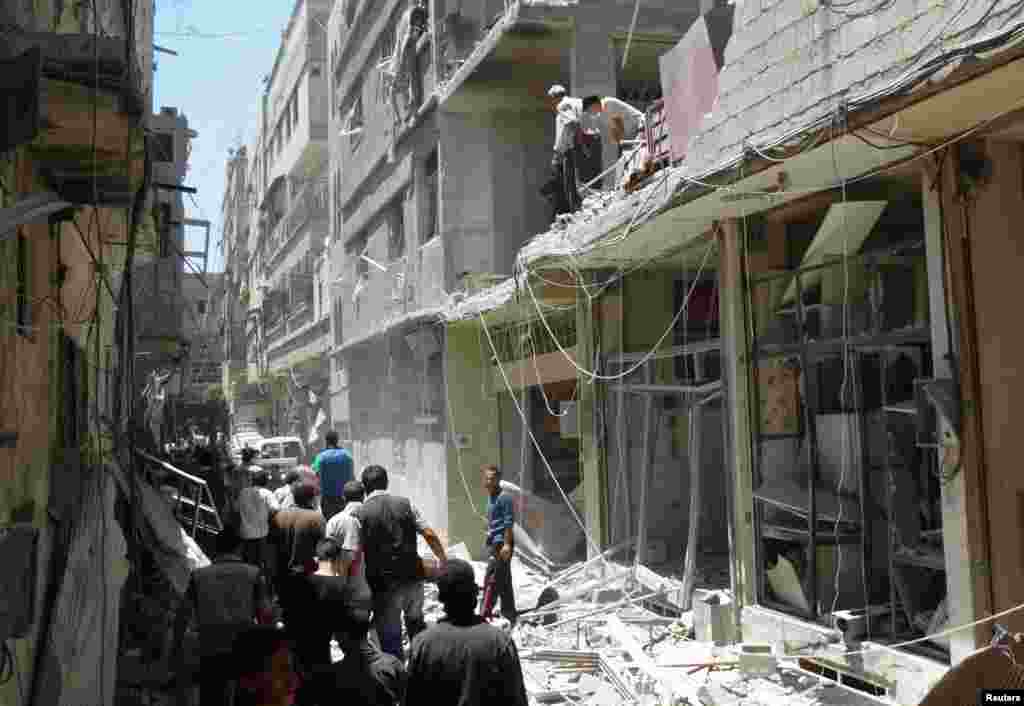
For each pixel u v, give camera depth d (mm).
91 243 7305
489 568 9242
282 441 29469
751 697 6289
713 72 7230
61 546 5586
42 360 5273
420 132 16406
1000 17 4309
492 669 3576
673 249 9414
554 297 11469
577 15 12250
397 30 17875
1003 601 5305
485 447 15352
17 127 3709
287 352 36844
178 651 5512
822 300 7266
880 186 6637
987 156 5395
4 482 4242
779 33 6145
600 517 11055
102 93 4559
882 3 5164
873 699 6043
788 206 7363
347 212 24344
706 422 11461
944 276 5605
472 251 14875
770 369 7844
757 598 7715
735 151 6582
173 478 14727
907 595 6270
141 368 17953
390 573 6773
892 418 6594
